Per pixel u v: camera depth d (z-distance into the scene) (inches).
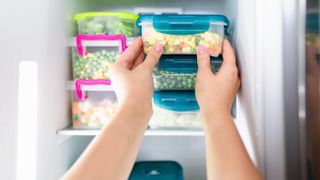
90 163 17.2
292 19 21.0
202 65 26.9
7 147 24.4
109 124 19.4
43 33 30.0
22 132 26.5
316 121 18.2
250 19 25.4
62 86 35.0
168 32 31.3
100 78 34.3
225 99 23.6
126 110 20.3
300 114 20.1
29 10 27.6
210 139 20.3
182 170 43.6
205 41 31.1
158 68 33.2
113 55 34.1
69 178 16.5
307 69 18.9
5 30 24.0
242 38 29.1
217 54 31.1
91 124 34.7
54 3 32.5
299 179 20.8
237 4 31.9
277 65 22.1
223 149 19.4
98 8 45.9
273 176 22.4
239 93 30.7
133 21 36.4
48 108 31.2
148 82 23.4
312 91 18.4
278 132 22.2
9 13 24.6
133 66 29.5
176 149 47.8
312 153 18.8
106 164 17.3
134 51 29.0
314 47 18.0
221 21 31.3
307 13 18.8
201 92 24.2
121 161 17.9
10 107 24.9
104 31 35.0
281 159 22.2
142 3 45.8
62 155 35.9
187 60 33.0
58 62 33.7
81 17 35.2
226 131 20.4
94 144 18.2
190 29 31.3
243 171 18.2
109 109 34.5
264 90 23.0
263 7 23.0
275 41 22.1
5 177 24.2
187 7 45.8
